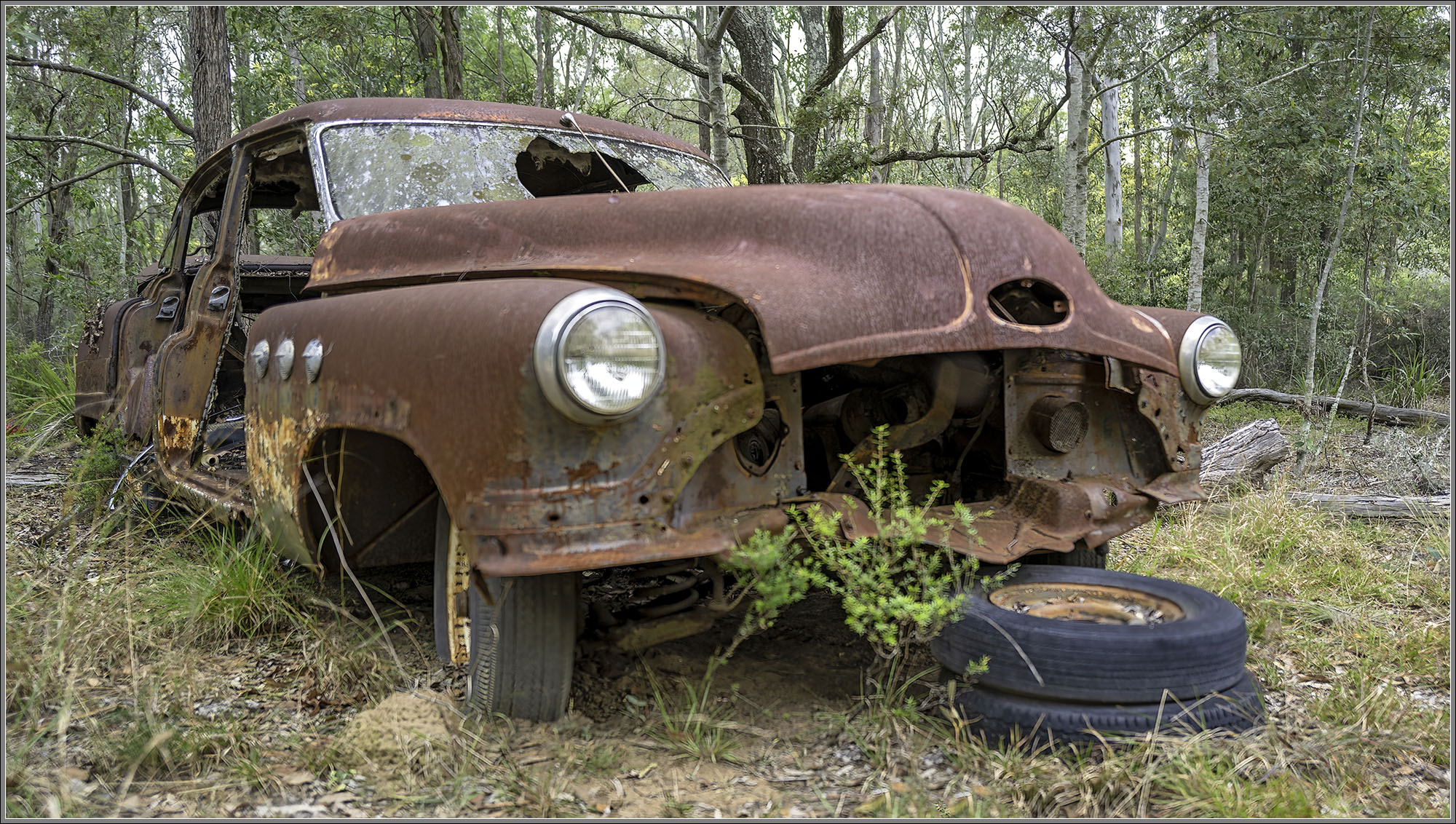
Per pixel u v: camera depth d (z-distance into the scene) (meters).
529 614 2.21
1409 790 2.12
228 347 4.44
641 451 2.02
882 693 2.43
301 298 4.88
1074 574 2.55
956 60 18.42
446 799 2.01
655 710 2.39
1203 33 8.36
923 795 1.99
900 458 2.60
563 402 1.89
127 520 3.91
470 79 14.38
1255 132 8.79
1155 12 8.28
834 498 2.36
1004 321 2.38
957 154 7.16
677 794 2.03
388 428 2.13
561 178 4.21
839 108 6.91
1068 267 2.53
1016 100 16.89
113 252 11.81
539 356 1.89
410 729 2.18
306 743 2.25
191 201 4.54
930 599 2.31
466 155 3.52
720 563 2.24
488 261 2.63
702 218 2.51
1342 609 3.32
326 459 2.49
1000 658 2.16
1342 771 2.16
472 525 1.96
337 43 10.56
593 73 12.85
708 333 2.17
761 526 2.21
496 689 2.26
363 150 3.39
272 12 10.27
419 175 3.40
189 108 14.24
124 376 4.63
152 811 1.96
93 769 2.12
